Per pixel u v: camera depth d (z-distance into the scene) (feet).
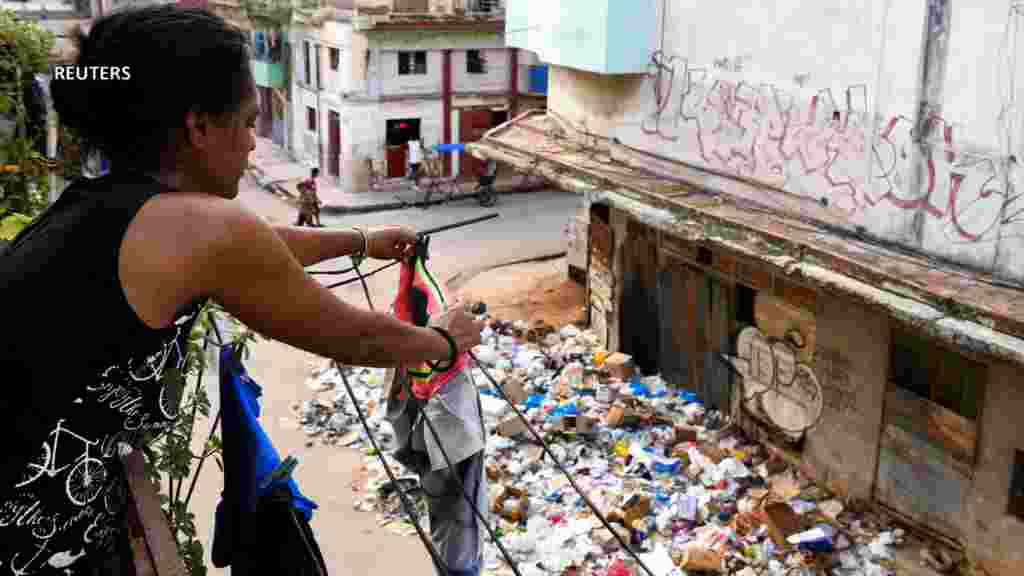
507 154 45.75
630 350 44.14
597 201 38.60
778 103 32.68
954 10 25.27
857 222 29.78
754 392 36.04
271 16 96.78
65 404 4.59
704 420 38.19
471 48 88.84
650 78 39.65
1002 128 24.44
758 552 29.27
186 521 7.25
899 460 30.04
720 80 35.58
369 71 85.25
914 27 26.61
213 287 4.64
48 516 4.99
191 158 5.04
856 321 30.71
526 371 43.91
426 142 89.56
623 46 39.45
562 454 36.04
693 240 32.86
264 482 6.92
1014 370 25.82
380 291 56.29
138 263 4.40
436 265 63.46
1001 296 24.04
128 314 4.47
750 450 35.78
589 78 44.24
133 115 4.82
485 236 72.23
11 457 4.67
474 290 56.95
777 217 32.60
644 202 36.76
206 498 32.65
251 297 4.75
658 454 35.81
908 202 27.71
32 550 5.05
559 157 43.47
